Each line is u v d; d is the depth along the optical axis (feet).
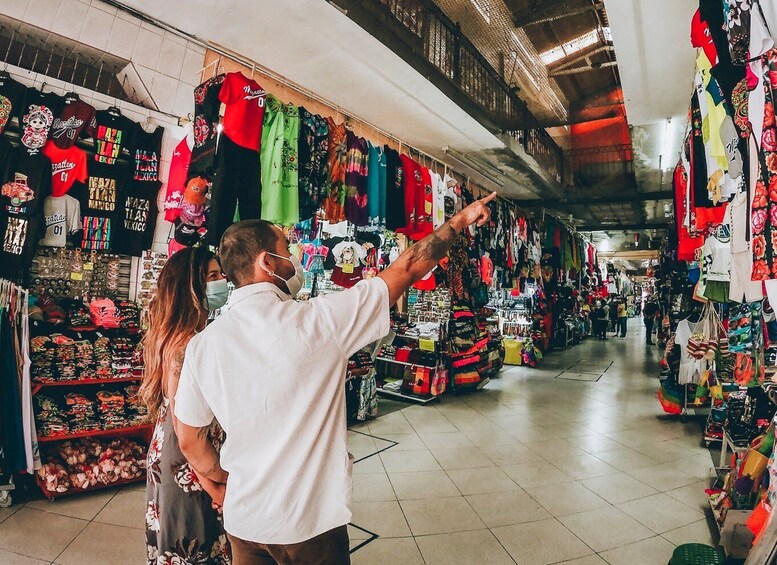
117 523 8.76
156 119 11.35
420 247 4.06
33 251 9.53
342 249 14.19
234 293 3.76
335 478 3.42
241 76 9.29
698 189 8.13
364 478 11.48
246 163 9.28
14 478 9.61
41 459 9.79
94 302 10.44
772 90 4.45
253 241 3.80
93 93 10.57
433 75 13.65
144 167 11.16
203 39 11.82
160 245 11.53
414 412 17.75
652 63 12.29
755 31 4.55
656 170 22.39
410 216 14.29
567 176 30.14
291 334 3.38
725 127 6.56
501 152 19.88
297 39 11.49
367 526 9.10
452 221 4.25
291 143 10.19
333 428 3.48
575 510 9.93
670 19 10.46
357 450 13.46
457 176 23.31
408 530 8.97
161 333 4.80
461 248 19.45
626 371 27.96
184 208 9.18
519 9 16.38
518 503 10.21
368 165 12.75
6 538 7.99
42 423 9.60
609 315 56.54
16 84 9.39
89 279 10.78
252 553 3.49
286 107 10.29
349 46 11.71
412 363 19.38
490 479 11.53
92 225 10.43
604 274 57.57
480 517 9.54
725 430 10.96
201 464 3.90
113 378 10.37
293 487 3.25
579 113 17.89
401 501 10.23
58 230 9.95
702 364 15.58
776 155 4.49
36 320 9.71
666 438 15.10
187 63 11.85
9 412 9.01
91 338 10.77
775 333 8.91
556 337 38.60
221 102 9.23
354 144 12.24
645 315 43.50
